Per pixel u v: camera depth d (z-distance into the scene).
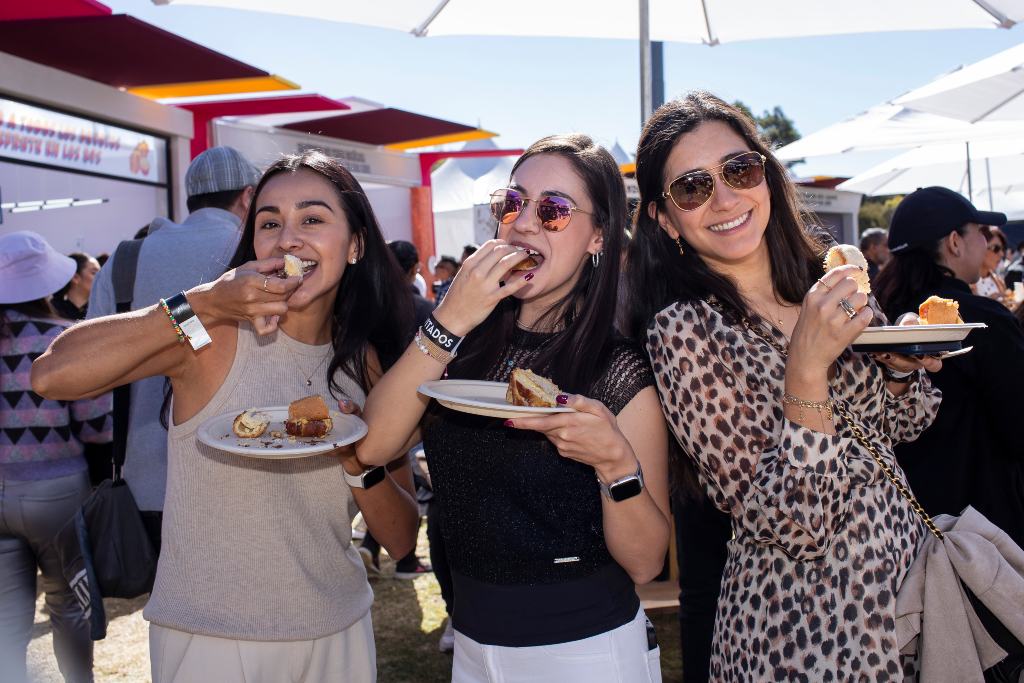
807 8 3.75
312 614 1.72
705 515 2.92
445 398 1.35
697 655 2.97
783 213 1.76
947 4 3.58
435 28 3.99
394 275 1.94
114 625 4.19
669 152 1.71
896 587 1.56
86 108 8.47
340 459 1.67
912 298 2.84
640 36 3.77
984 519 1.73
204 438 1.44
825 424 1.44
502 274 1.46
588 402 1.33
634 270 1.86
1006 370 2.40
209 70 8.17
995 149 8.41
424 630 4.05
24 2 6.06
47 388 1.44
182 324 1.46
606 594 1.54
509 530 1.53
